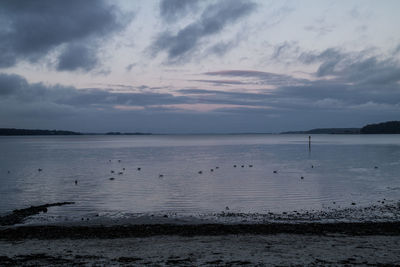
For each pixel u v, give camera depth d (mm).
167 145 163375
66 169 56188
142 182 40781
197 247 16109
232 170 53531
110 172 51594
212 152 104000
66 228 19812
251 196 31094
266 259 14188
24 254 15016
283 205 27172
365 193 31953
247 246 16266
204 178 44000
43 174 49250
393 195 30859
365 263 13617
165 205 27547
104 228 19828
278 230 19250
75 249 15812
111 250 15664
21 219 22859
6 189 35844
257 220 22391
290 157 80562
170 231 19125
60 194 32719
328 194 31578
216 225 20375
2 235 18359
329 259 14141
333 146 135750
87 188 36312
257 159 75625
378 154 87188
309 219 22531
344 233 18562
